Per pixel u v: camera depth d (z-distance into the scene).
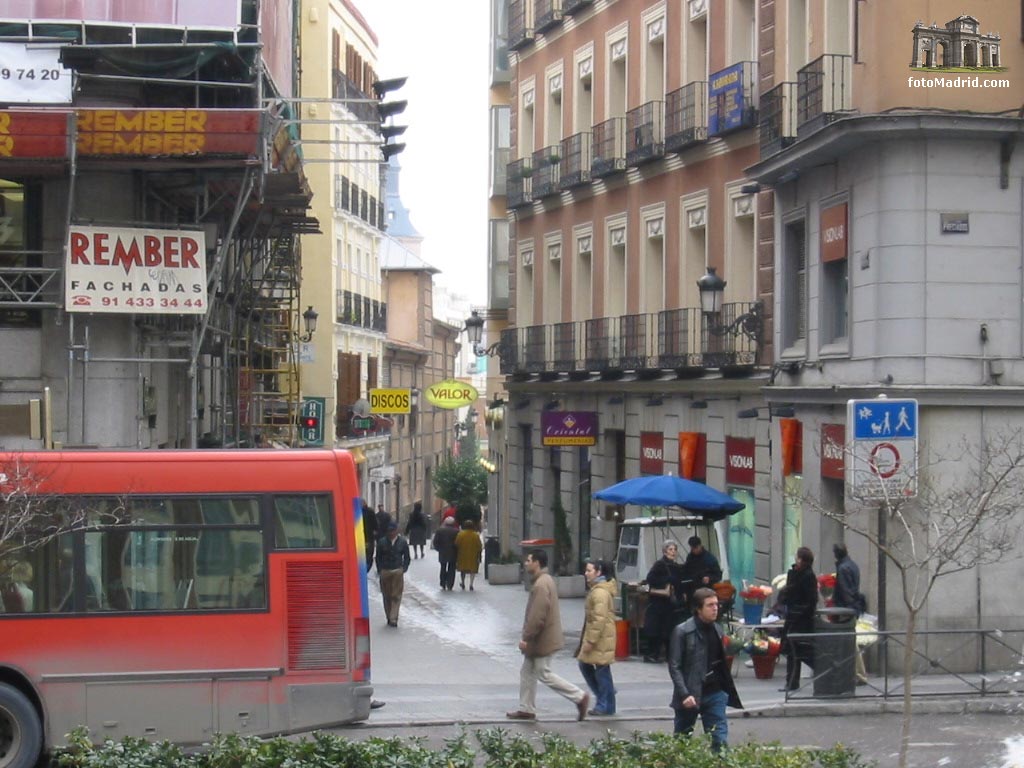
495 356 59.31
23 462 16.75
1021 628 24.08
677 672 15.50
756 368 32.50
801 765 12.80
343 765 12.86
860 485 19.45
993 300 25.09
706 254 36.44
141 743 13.24
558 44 48.56
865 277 25.95
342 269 69.19
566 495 47.22
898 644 22.31
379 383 80.56
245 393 42.97
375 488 77.75
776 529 31.03
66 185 26.75
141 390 27.62
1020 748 18.12
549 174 47.69
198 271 25.61
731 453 33.88
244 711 17.19
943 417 24.69
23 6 25.19
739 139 34.47
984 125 24.73
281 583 17.34
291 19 34.00
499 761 13.17
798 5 30.52
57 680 16.86
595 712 20.33
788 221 30.30
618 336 41.53
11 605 16.89
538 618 19.64
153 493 17.25
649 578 25.75
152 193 27.80
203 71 27.67
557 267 49.28
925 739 18.88
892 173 25.16
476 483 79.88
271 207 32.56
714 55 36.12
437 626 32.91
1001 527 24.03
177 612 17.12
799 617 22.17
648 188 40.47
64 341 26.98
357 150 72.25
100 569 17.06
